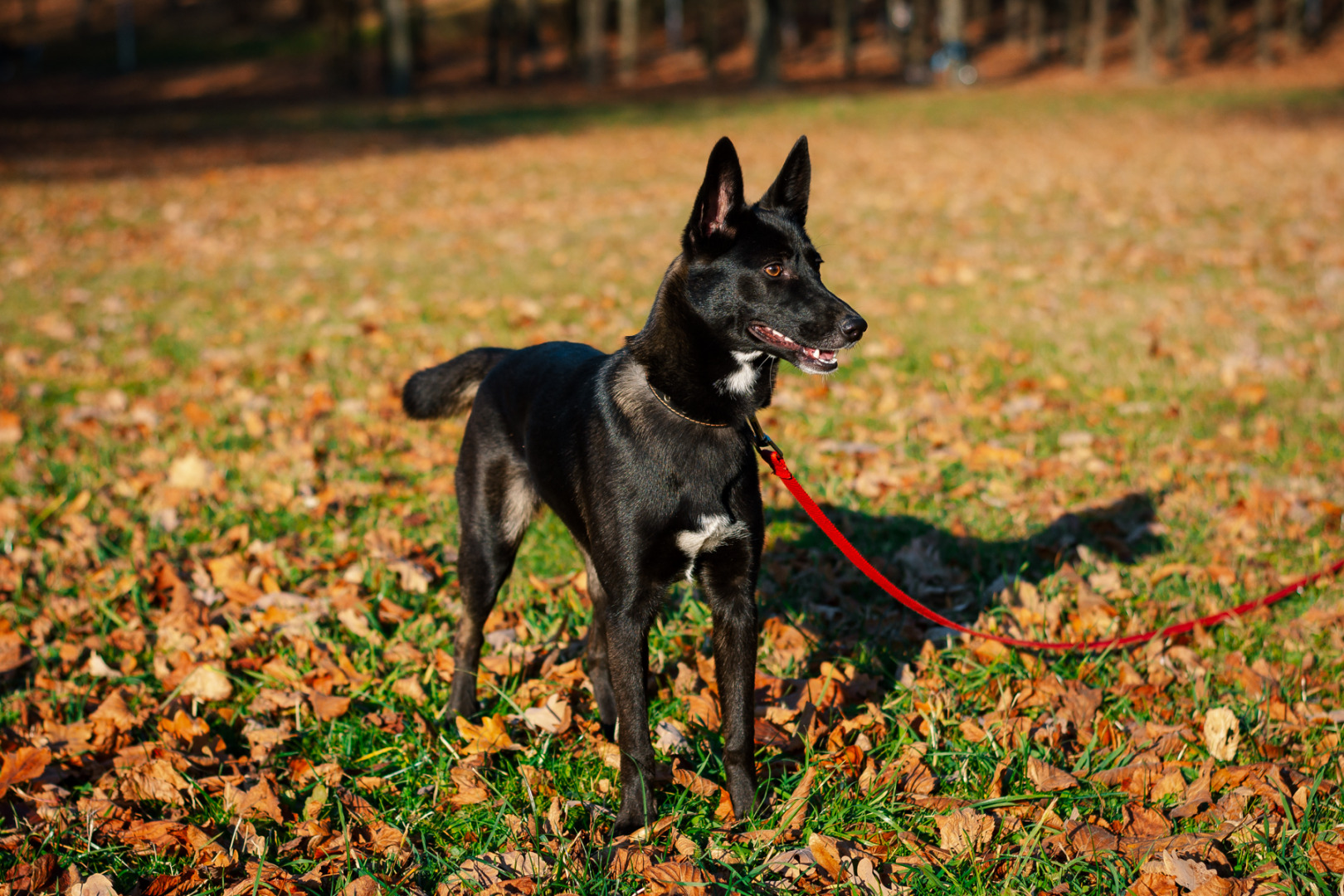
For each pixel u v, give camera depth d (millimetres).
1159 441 6371
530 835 3150
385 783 3459
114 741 3643
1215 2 49562
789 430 6664
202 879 2986
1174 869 2898
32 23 65938
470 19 58312
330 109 35969
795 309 3100
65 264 11695
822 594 4730
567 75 48906
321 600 4609
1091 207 14180
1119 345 8180
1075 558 5016
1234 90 35188
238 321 9438
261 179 18484
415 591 4805
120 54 55500
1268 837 3033
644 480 3146
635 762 3191
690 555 3191
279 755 3584
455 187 17453
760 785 3402
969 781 3375
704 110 32531
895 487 5801
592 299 9859
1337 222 12438
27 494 5801
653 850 3045
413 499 5820
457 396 4262
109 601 4609
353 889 2885
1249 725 3688
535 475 3617
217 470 6070
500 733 3617
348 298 10172
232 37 58219
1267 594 4625
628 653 3201
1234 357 7766
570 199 16016
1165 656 4133
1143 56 40781
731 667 3252
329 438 6617
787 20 55094
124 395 7332
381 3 47719
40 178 18297
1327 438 6285
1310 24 51562
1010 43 53531
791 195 3471
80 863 3086
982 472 6031
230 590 4719
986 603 4625
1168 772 3400
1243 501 5469
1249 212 13352
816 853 3010
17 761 3385
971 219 13648
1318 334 8219
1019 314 9188
